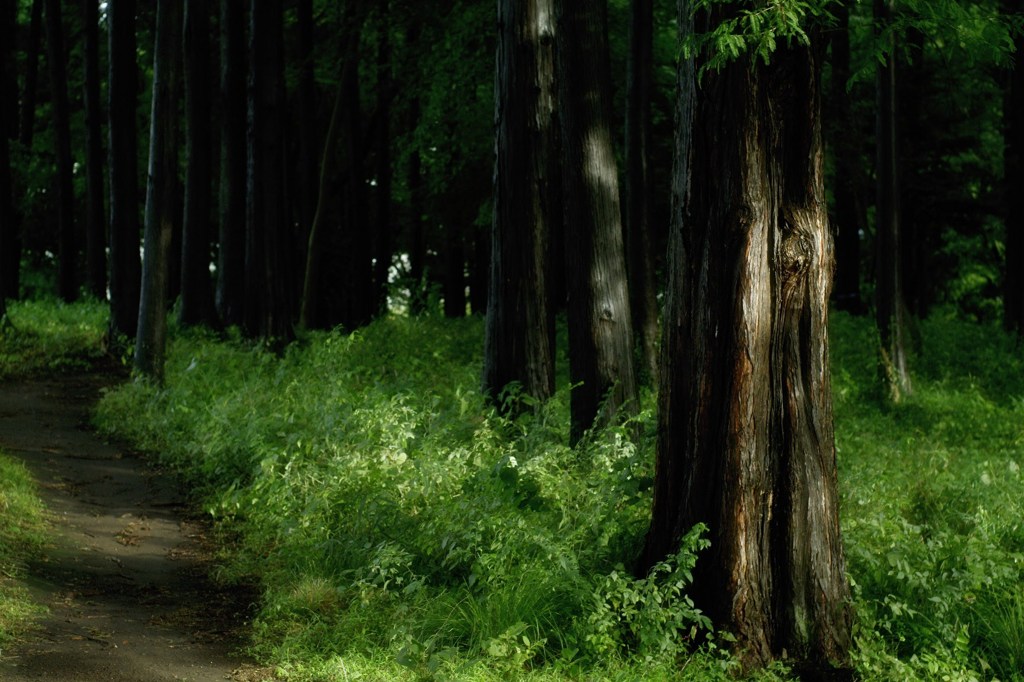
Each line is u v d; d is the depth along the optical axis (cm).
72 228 2534
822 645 625
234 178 1995
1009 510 898
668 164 2194
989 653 659
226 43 1991
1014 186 2361
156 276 1498
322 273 2797
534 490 808
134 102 1839
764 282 626
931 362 2062
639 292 1680
